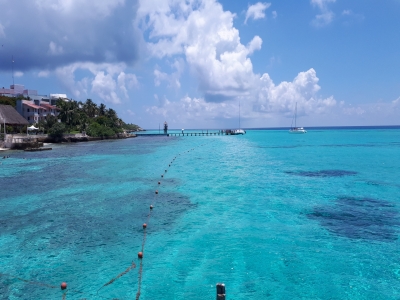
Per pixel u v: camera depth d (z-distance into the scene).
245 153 49.06
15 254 11.27
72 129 88.44
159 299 8.49
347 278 9.35
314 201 18.06
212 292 8.74
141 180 25.31
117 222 14.66
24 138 56.66
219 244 11.91
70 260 10.80
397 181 23.98
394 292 8.62
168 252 11.31
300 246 11.62
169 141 87.44
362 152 47.97
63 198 19.25
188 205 17.53
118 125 116.12
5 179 25.72
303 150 53.25
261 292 8.70
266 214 15.61
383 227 13.62
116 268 10.22
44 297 8.69
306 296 8.49
